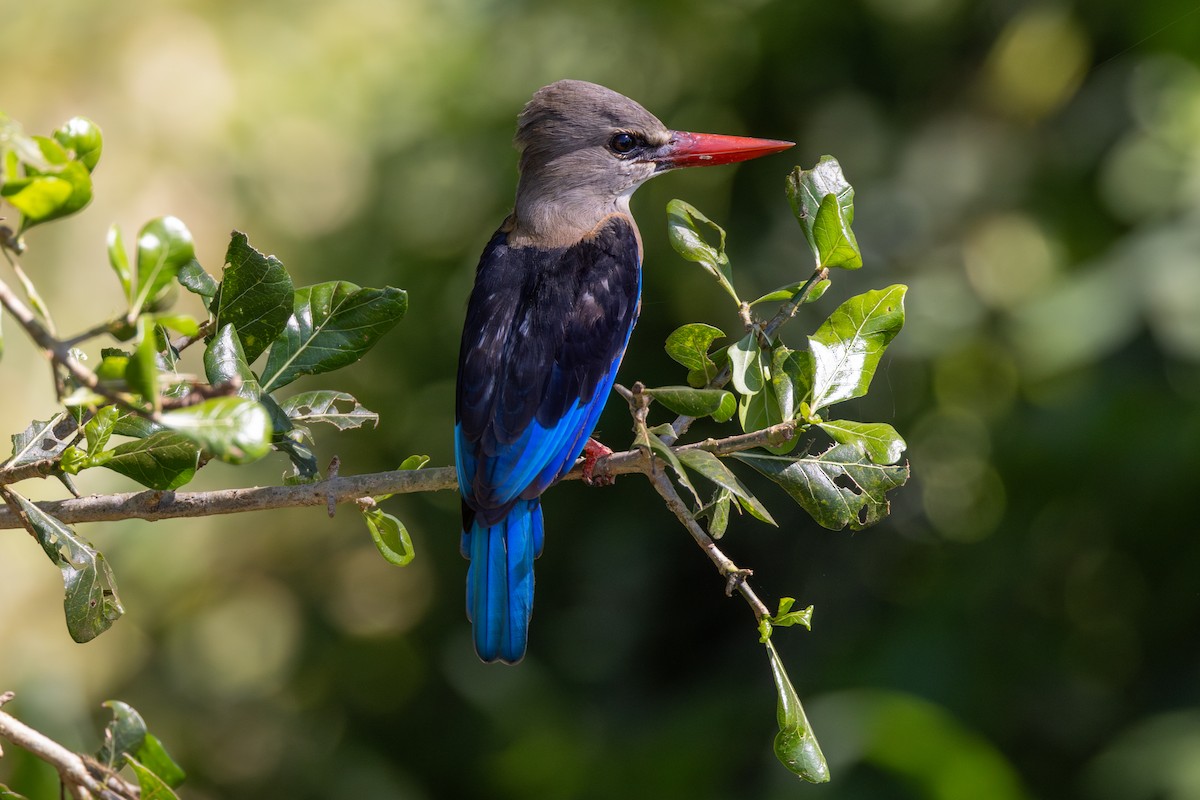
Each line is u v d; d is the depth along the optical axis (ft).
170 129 42.91
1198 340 30.35
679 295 36.76
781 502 37.45
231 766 43.06
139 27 43.45
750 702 35.60
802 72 36.94
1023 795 27.43
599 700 39.32
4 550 42.16
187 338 16.33
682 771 34.91
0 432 38.01
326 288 17.21
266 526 45.27
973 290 36.42
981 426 36.35
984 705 33.91
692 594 38.99
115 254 11.43
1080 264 35.12
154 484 15.97
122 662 43.52
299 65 43.80
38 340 10.91
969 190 37.22
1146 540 33.76
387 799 40.96
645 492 38.78
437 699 42.52
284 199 43.73
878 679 33.99
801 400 16.88
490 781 38.99
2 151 11.56
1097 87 35.42
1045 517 34.22
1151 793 30.81
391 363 40.91
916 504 36.96
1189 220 31.91
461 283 39.40
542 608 40.27
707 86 37.81
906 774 28.50
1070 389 32.63
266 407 16.12
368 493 16.85
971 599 34.65
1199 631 34.22
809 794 31.81
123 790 12.87
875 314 16.98
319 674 44.01
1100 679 34.96
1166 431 31.42
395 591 44.80
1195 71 33.91
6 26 43.04
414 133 41.27
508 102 39.75
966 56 37.58
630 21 38.83
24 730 12.87
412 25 44.21
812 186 18.29
